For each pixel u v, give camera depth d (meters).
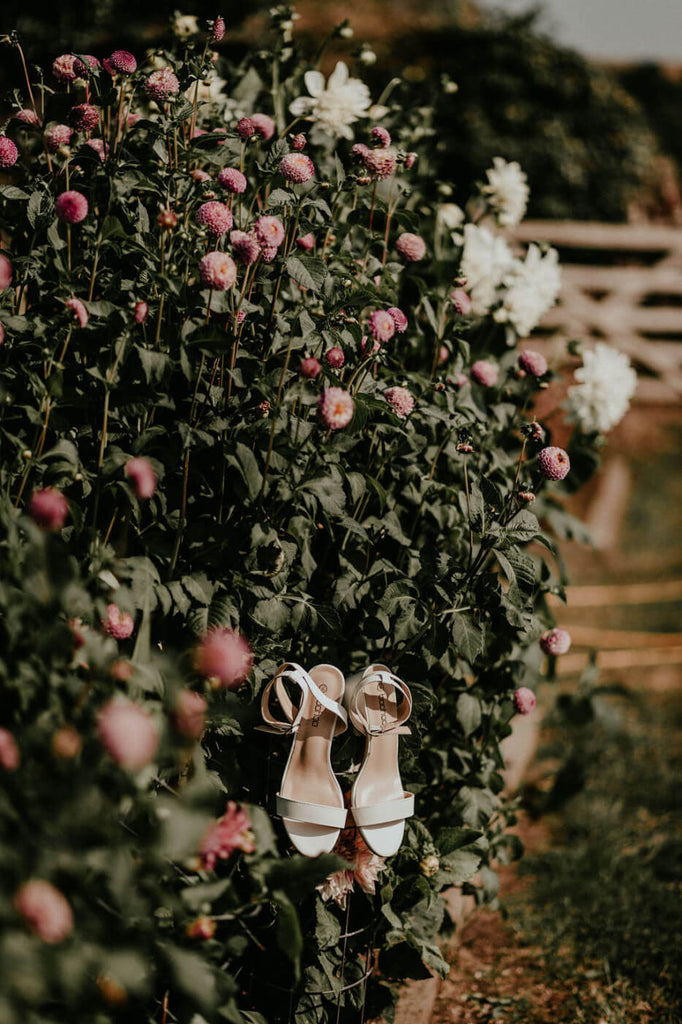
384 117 2.69
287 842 1.74
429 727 2.09
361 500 1.94
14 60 5.35
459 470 2.16
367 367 1.92
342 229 2.07
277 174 1.92
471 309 2.52
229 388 1.76
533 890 2.61
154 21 5.49
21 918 1.01
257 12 6.40
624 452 8.12
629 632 4.48
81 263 1.85
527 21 9.73
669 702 3.77
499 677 2.15
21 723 1.24
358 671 1.94
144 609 1.41
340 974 1.70
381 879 1.76
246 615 1.72
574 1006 2.18
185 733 1.26
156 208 1.94
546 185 9.52
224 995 1.27
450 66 9.49
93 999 1.16
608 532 6.13
